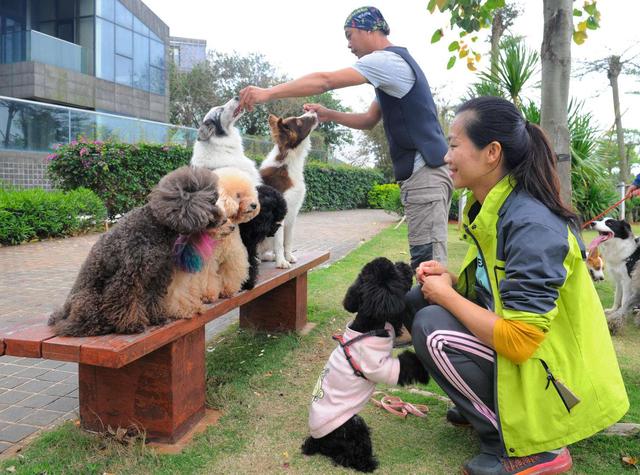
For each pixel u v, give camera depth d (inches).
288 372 148.3
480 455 98.7
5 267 294.5
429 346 95.8
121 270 89.0
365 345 101.1
